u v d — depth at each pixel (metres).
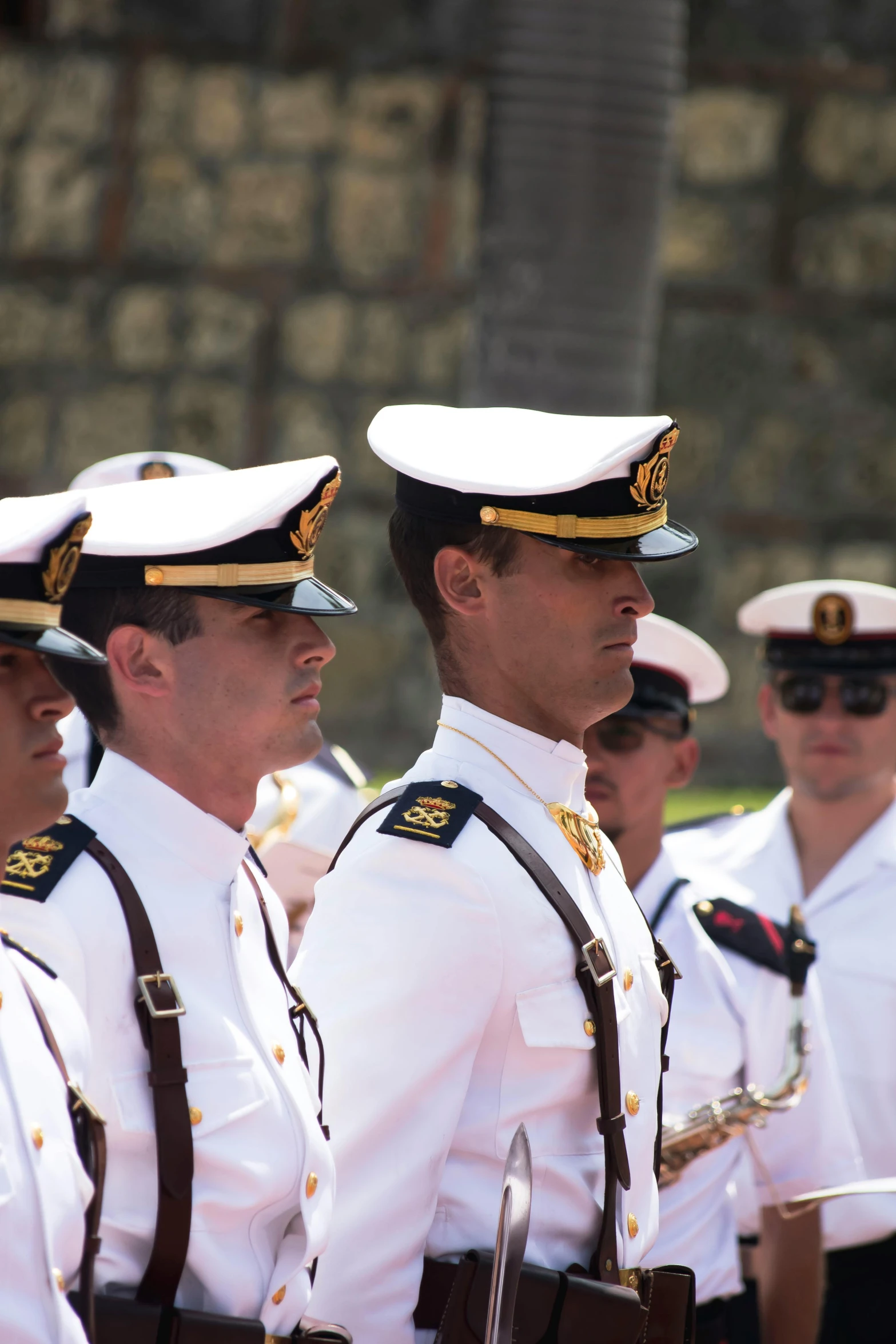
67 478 37.47
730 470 37.44
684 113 37.16
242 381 37.44
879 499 37.56
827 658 11.89
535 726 6.99
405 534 7.10
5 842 5.04
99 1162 5.16
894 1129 11.47
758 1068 9.66
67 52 37.47
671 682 9.86
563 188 21.75
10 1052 5.02
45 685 5.03
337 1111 6.50
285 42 37.34
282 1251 5.84
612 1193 6.53
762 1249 10.28
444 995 6.48
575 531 6.63
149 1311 5.38
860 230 37.44
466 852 6.60
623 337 22.12
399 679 37.16
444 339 37.22
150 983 5.66
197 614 5.94
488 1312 6.14
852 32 37.44
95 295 37.50
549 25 21.67
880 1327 11.31
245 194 37.44
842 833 12.16
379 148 37.22
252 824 11.81
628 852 9.88
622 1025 6.71
